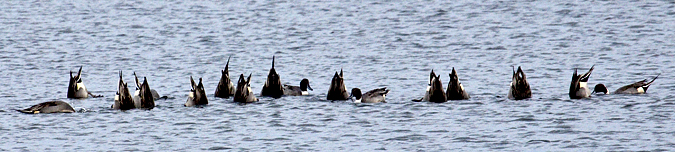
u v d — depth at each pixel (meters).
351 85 32.91
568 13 58.47
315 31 51.66
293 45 45.66
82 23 56.09
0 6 65.75
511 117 24.91
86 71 36.81
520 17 57.22
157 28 53.66
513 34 49.25
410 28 52.69
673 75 34.12
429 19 57.03
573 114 25.16
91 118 24.97
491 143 21.73
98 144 21.89
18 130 23.39
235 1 68.81
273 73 29.09
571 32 49.62
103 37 49.28
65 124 24.16
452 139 22.22
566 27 51.97
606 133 22.56
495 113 25.52
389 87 32.03
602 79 33.91
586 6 61.62
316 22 56.19
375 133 23.02
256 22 56.47
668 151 20.55
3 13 61.47
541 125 23.72
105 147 21.59
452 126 23.77
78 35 50.09
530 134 22.62
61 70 36.88
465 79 34.00
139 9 64.25
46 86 32.19
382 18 57.81
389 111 25.98
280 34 50.41
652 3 62.19
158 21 57.41
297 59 40.44
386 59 40.06
